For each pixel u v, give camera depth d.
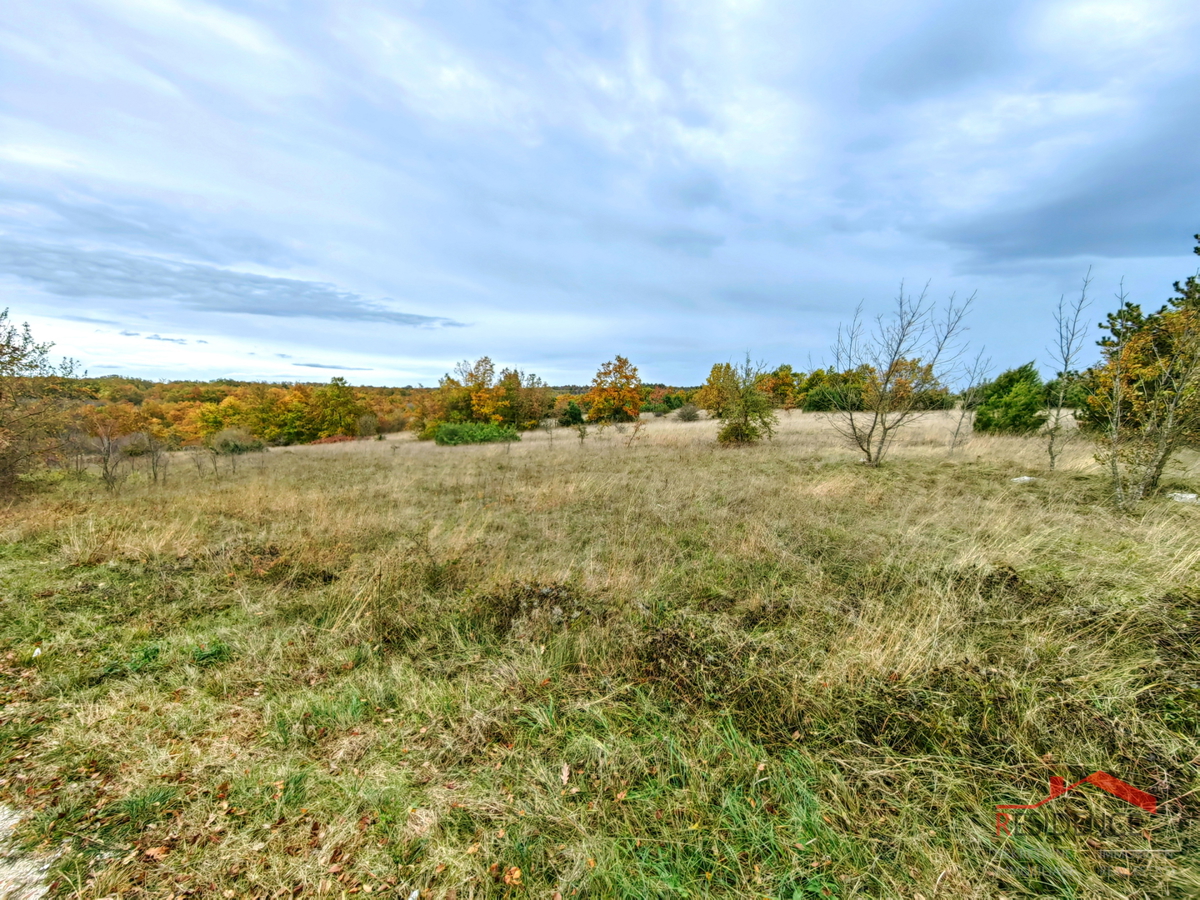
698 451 13.84
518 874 1.83
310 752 2.49
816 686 2.78
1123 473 7.39
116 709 2.81
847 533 5.61
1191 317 6.34
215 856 1.90
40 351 8.41
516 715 2.75
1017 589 3.81
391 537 6.21
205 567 5.07
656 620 3.67
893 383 10.42
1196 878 1.67
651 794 2.19
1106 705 2.42
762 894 1.73
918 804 2.07
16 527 6.08
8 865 1.85
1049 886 1.73
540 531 6.30
